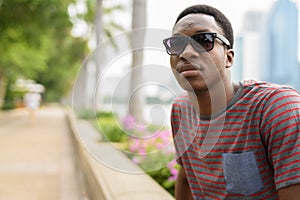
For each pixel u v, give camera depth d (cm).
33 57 3494
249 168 147
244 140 148
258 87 151
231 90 154
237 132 149
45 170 813
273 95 143
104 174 449
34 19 2303
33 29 2348
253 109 146
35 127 2214
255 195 150
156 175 469
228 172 152
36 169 826
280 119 136
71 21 2472
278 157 136
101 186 387
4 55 2891
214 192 162
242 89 153
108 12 1992
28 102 2553
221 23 150
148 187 380
